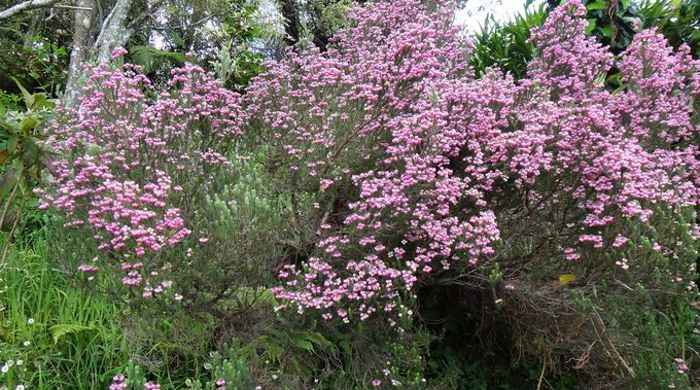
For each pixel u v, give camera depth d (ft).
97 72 8.46
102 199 7.44
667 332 8.61
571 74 10.97
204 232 8.05
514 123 9.33
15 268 9.15
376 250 8.33
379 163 9.36
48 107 10.10
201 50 24.22
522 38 15.98
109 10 24.98
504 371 10.39
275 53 20.66
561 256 8.96
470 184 9.15
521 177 8.36
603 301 8.68
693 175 10.65
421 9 13.03
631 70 11.00
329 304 7.73
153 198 7.26
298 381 8.00
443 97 8.98
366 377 8.40
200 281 7.79
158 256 7.27
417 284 9.36
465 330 10.80
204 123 9.53
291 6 27.43
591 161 8.53
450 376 9.26
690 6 14.55
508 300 9.11
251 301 8.78
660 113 10.44
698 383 8.71
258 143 10.65
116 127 8.25
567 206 8.75
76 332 7.99
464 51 13.53
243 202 7.97
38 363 7.59
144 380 6.74
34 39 20.92
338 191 9.66
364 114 9.10
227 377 6.87
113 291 7.48
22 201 9.42
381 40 12.32
